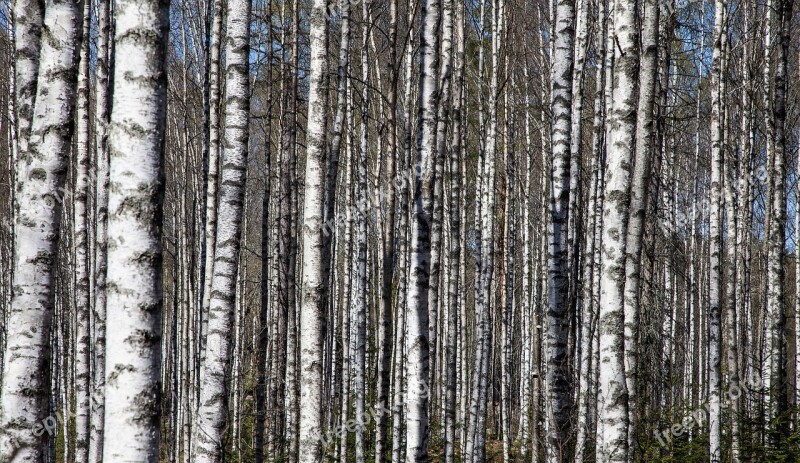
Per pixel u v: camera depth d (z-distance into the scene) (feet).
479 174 49.88
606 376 20.74
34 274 16.15
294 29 41.39
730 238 42.37
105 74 34.94
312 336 25.43
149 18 11.74
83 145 33.12
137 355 11.39
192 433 50.85
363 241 42.37
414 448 24.29
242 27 24.47
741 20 54.44
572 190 40.14
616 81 21.35
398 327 44.52
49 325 16.37
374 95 56.39
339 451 52.44
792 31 56.44
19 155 18.06
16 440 15.66
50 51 16.44
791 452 37.68
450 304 44.37
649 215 40.65
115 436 11.29
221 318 23.82
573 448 35.42
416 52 51.98
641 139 21.80
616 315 20.81
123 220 11.55
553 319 29.25
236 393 52.60
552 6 48.37
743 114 54.08
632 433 21.98
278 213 43.32
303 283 25.84
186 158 52.95
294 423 41.39
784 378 43.83
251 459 46.85
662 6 37.22
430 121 25.64
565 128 29.89
